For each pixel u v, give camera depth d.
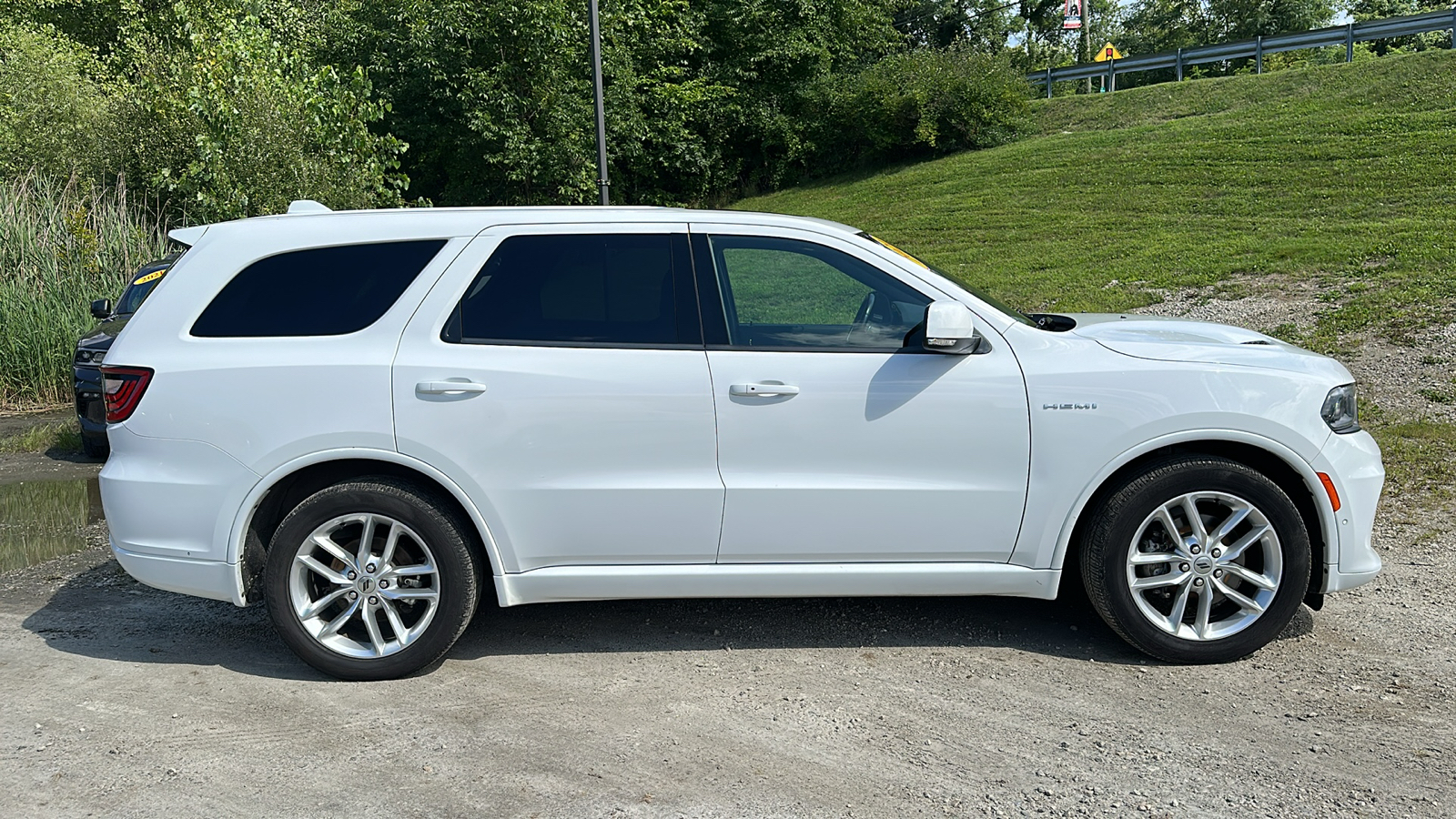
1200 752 3.31
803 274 4.05
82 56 22.67
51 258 11.35
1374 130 17.73
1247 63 33.41
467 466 3.88
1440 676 3.83
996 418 3.90
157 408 3.93
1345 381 4.03
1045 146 22.50
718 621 4.60
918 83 24.88
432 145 23.86
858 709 3.68
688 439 3.90
